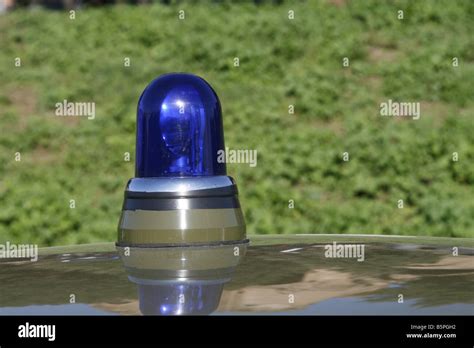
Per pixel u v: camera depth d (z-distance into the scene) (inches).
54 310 80.4
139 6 807.1
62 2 900.0
